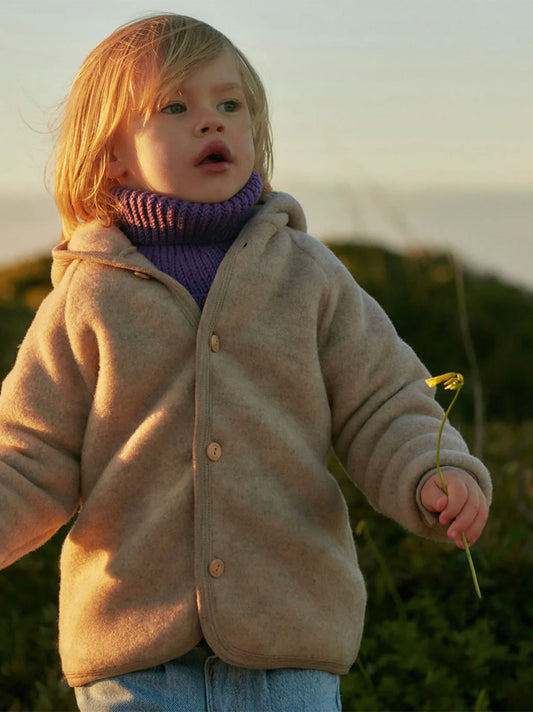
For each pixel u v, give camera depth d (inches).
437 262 375.9
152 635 87.9
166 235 93.5
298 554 91.0
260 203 102.6
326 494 93.8
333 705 92.9
